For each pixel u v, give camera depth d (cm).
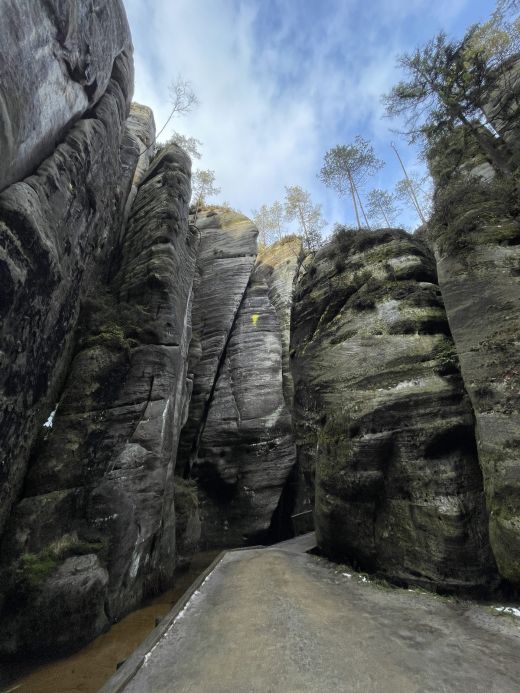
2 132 701
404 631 536
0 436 863
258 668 452
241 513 1938
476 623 556
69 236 1120
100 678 705
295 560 1000
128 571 1032
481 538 699
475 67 1238
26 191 828
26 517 922
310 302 1577
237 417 2136
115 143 1569
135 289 1527
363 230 1544
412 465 827
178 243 1764
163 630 593
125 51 1797
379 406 927
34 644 771
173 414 1429
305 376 1424
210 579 873
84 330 1343
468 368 776
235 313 2545
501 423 674
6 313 795
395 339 1031
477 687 390
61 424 1106
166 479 1287
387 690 393
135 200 2039
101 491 1060
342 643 501
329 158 2872
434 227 1048
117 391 1245
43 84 861
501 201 937
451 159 1337
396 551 798
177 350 1479
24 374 937
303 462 1628
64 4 905
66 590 833
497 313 775
